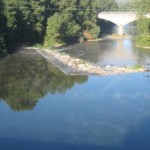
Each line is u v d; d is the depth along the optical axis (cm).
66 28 13725
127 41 14975
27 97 6919
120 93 7181
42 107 6338
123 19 16625
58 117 5859
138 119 5772
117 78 8419
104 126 5497
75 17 14938
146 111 6128
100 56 11381
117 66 9775
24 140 5003
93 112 6081
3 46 10994
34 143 4919
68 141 4991
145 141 5003
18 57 10856
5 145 4859
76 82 8044
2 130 5325
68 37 14088
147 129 5394
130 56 11431
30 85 7756
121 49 12812
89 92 7262
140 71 9156
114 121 5691
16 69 9194
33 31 13375
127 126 5500
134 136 5159
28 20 12838
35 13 13212
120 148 4800
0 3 11688
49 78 8356
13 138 5062
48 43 13350
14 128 5400
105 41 15012
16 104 6512
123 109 6219
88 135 5181
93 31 15425
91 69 9294
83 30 15288
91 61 10538
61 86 7706
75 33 14162
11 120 5722
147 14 14712
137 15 15200
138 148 4806
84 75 8706
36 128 5416
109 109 6222
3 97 6906
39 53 11700
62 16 13875
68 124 5569
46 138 5072
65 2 14375
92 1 16138
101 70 9206
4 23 11575
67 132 5278
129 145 4894
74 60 10406
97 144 4906
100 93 7194
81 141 4991
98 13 16712
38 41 13650
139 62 10462
